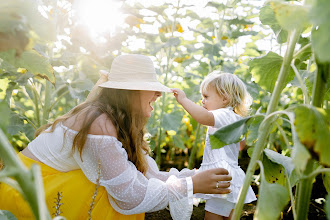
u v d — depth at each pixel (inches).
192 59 143.8
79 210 60.8
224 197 82.1
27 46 28.9
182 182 60.1
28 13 28.6
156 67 142.4
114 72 65.3
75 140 58.0
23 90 110.3
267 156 46.4
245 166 151.6
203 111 85.9
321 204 106.3
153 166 79.5
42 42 31.0
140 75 64.4
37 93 104.0
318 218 96.4
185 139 167.0
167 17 142.0
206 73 146.4
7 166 26.5
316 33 24.7
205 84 96.7
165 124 131.2
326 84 37.8
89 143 58.2
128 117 64.3
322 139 30.3
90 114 60.1
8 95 85.9
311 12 24.1
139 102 64.8
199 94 131.5
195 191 60.2
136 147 67.5
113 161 58.1
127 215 63.3
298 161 31.1
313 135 30.5
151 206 58.9
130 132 65.0
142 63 65.1
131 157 67.0
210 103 95.1
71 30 92.5
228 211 82.5
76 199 60.5
